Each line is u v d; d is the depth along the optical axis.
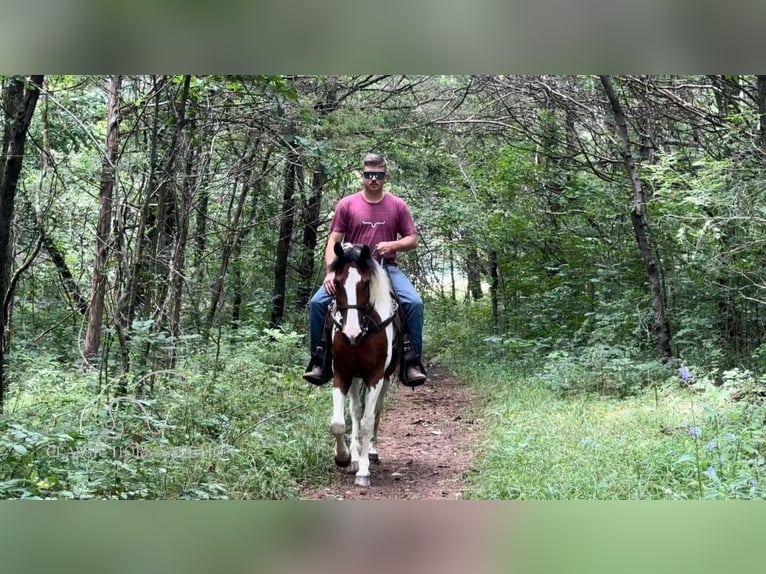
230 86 8.26
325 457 7.23
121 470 5.50
